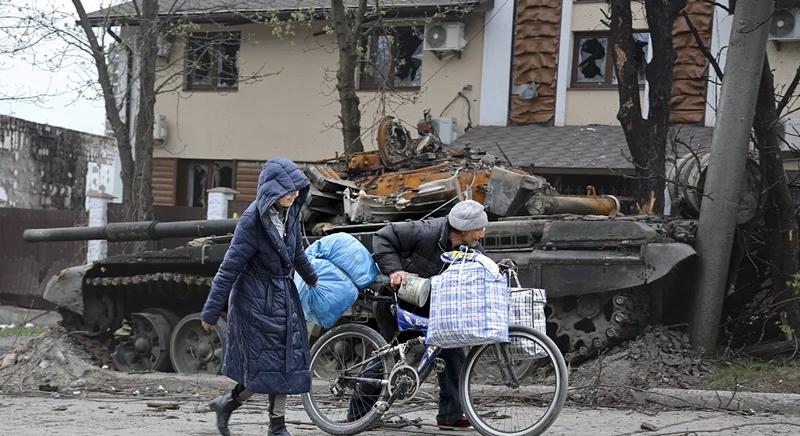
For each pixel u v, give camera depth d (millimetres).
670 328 14594
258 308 8812
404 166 16469
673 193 16172
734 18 14156
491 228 14508
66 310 19797
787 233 14703
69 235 20062
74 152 39500
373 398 9914
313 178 15938
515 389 9750
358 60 24234
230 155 32750
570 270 13914
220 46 32781
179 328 18156
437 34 29125
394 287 9695
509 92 29109
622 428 10438
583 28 28250
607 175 25688
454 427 10188
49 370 17047
